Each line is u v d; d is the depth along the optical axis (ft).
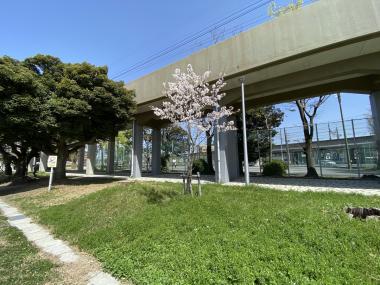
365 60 30.53
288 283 9.68
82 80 43.27
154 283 11.08
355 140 45.29
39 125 40.11
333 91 40.98
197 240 14.71
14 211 30.78
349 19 27.17
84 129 45.68
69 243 18.22
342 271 10.37
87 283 12.16
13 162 61.36
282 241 13.37
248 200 23.22
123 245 15.78
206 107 32.30
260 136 58.39
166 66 45.39
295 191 27.94
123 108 46.62
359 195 24.26
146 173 71.72
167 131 81.82
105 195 30.19
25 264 14.47
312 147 49.65
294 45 30.37
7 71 37.58
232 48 36.06
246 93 39.11
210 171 62.39
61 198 34.96
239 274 10.43
